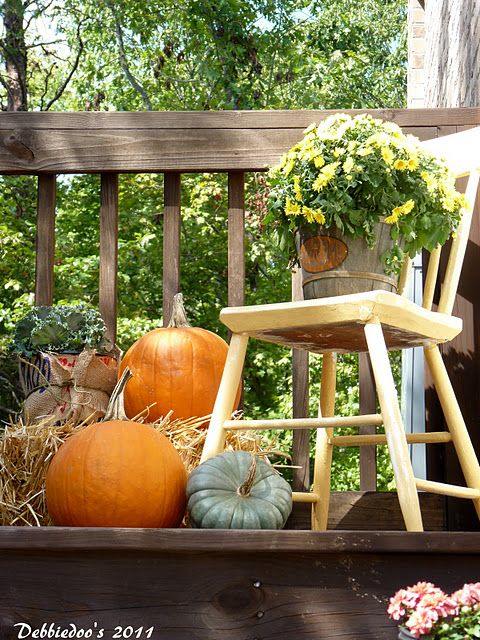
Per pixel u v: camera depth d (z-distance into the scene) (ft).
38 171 7.16
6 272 24.62
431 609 3.51
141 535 4.22
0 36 29.71
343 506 6.69
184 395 6.74
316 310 5.13
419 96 20.98
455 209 5.81
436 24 15.56
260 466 5.27
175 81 30.94
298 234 5.80
